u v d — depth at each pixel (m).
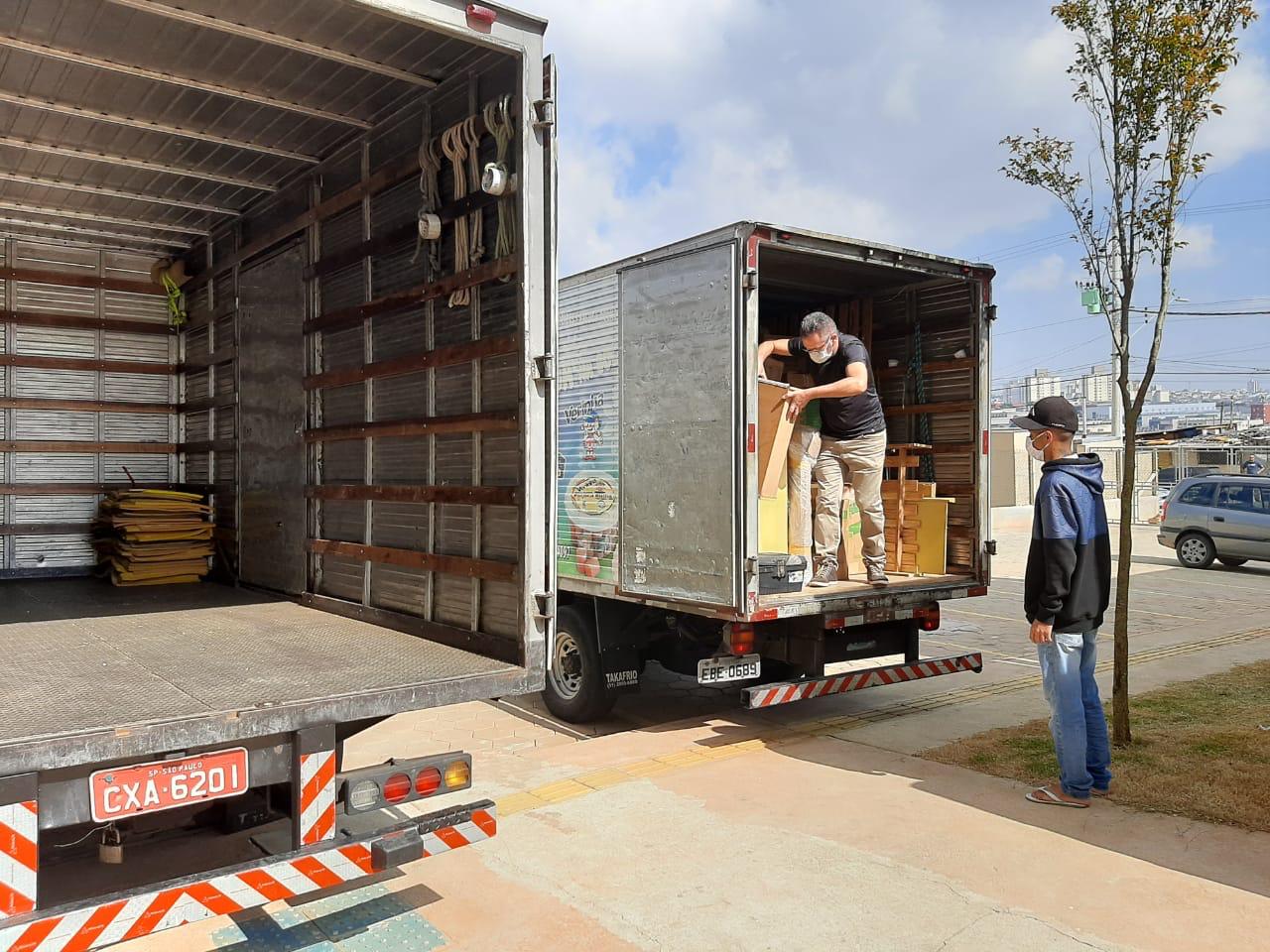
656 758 5.31
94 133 4.73
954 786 4.71
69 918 2.42
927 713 6.33
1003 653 8.73
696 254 5.54
